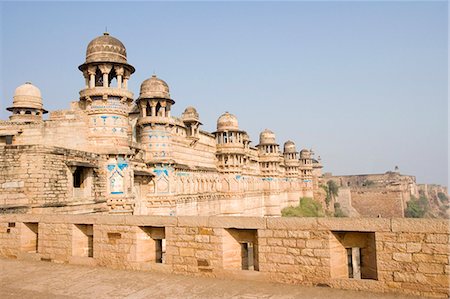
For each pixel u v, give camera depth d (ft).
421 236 29.78
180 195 127.13
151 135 116.47
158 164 115.44
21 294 33.35
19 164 71.15
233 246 37.99
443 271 28.89
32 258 47.55
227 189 169.89
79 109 95.35
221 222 37.14
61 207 74.79
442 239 29.09
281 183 272.51
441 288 28.86
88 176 84.33
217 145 171.73
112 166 91.04
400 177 502.79
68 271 41.04
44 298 32.07
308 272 33.35
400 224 30.53
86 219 44.39
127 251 41.42
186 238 38.63
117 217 42.37
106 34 97.45
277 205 236.84
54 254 46.29
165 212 114.42
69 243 45.50
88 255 46.80
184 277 37.22
